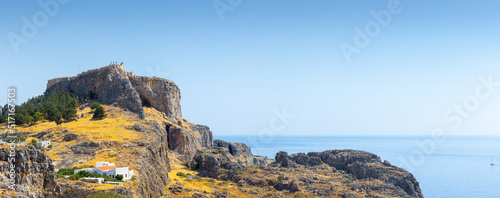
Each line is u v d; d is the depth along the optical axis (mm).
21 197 122812
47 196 132625
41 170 133750
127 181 191125
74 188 165125
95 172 195875
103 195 161375
